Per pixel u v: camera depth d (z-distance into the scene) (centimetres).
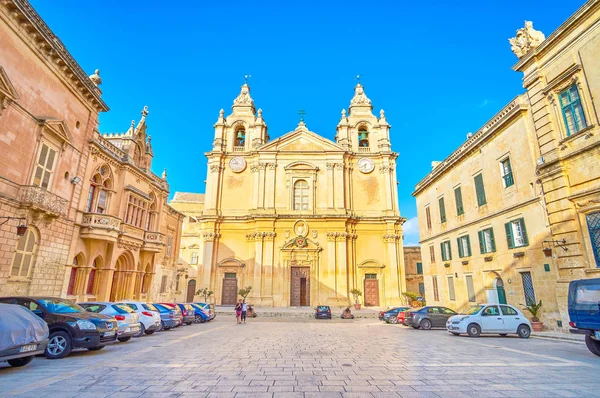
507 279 1908
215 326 2147
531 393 626
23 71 1501
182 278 4406
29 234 1566
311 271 3703
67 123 1825
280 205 3938
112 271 2184
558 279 1528
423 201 3080
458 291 2417
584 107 1432
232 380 730
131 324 1339
